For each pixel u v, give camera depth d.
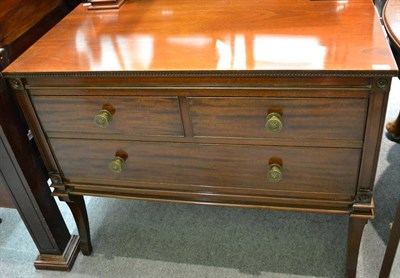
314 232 1.29
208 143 0.95
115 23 1.07
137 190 1.10
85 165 1.07
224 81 0.84
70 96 0.94
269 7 1.04
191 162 1.00
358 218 0.98
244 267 1.21
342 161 0.90
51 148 1.06
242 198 1.04
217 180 1.02
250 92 0.84
